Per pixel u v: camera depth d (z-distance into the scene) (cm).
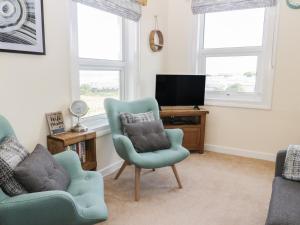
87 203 145
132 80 325
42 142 211
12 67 183
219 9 338
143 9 324
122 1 281
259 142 339
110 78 305
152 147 244
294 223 124
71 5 229
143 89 343
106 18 290
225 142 362
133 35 316
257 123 337
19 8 182
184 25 370
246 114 342
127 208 214
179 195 238
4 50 175
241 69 349
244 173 290
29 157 151
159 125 260
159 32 355
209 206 219
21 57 189
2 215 121
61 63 223
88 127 261
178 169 301
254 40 337
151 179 273
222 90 367
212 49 364
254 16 333
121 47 316
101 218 136
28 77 196
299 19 295
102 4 254
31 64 197
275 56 312
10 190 134
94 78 282
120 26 311
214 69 369
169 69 391
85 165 229
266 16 319
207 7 346
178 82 347
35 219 125
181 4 367
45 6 204
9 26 177
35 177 138
